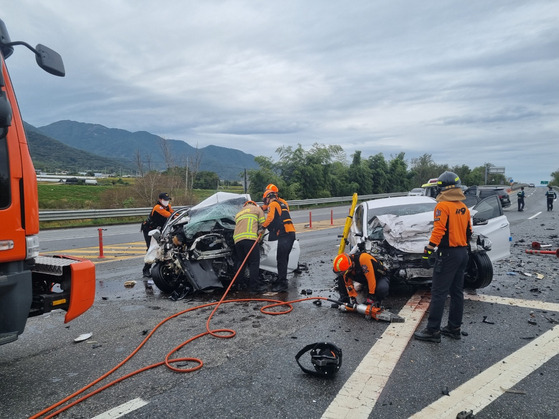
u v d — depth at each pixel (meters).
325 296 6.48
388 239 6.09
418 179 65.31
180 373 3.72
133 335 4.82
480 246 6.04
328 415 2.96
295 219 22.77
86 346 4.50
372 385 3.41
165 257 6.75
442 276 4.31
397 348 4.20
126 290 7.18
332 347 3.63
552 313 5.26
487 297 6.08
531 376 3.52
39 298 3.67
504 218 7.12
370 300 5.39
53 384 3.58
